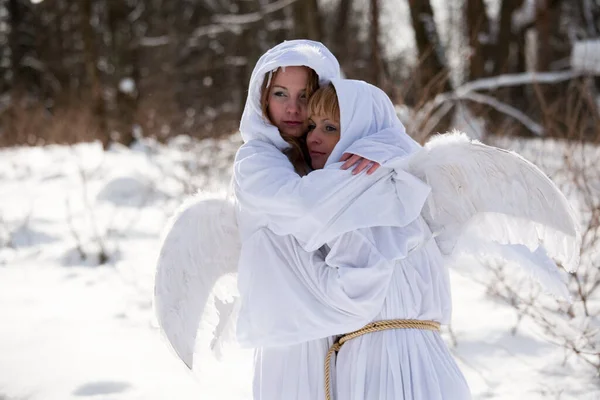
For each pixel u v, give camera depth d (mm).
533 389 3848
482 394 3824
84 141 17453
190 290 3023
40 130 18281
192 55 26641
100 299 5793
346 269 2613
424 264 2764
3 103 24594
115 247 7445
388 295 2672
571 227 2750
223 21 17156
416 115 6664
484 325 4758
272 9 16594
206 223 3023
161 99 18391
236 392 4004
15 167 12812
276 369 2770
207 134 12328
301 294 2688
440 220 2883
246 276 2750
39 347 4695
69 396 3922
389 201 2664
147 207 9422
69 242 7703
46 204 10039
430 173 2809
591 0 18828
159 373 4270
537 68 15906
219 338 3176
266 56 2912
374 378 2639
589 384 3898
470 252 2943
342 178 2615
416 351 2664
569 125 6730
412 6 10633
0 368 4324
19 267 6867
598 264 5125
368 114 2756
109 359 4488
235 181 2818
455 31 17281
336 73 2939
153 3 26000
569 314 4703
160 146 15977
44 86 26391
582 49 9469
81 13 16359
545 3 15672
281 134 2928
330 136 2846
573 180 5781
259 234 2770
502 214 2850
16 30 27953
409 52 15227
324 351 2766
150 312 5453
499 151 2689
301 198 2619
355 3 21719
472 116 8484
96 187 10883
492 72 14039
